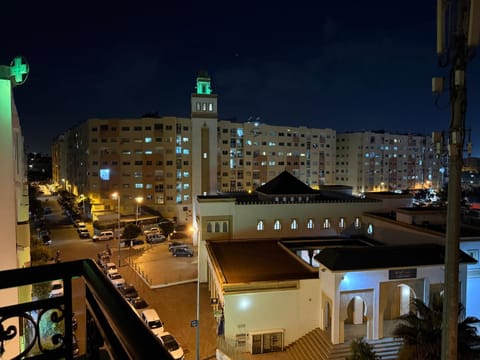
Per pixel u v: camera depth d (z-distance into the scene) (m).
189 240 49.88
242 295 20.56
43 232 49.44
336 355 18.58
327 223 34.84
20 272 2.82
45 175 152.50
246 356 19.77
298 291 21.22
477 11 5.74
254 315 20.69
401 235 29.23
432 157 98.31
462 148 6.29
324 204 34.78
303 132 81.62
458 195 6.45
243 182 74.69
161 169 65.69
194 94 55.75
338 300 19.45
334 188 48.00
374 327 19.95
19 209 10.36
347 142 89.00
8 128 7.88
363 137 87.88
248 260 26.08
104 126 65.88
